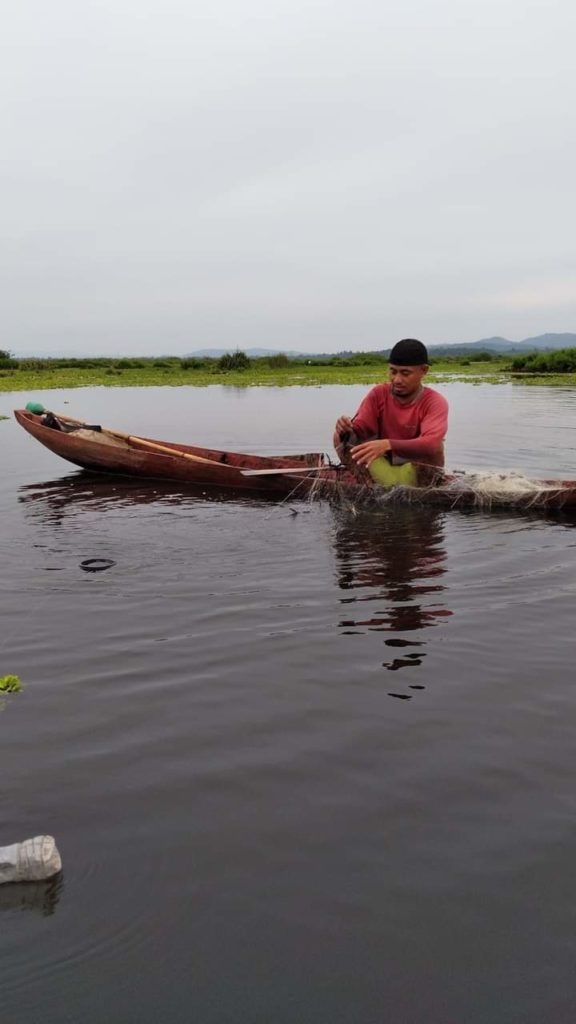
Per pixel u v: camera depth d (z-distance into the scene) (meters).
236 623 4.04
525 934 1.89
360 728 2.89
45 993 1.73
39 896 2.03
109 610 4.27
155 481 8.63
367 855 2.17
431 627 3.96
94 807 2.40
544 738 2.80
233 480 8.12
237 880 2.08
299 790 2.49
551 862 2.14
